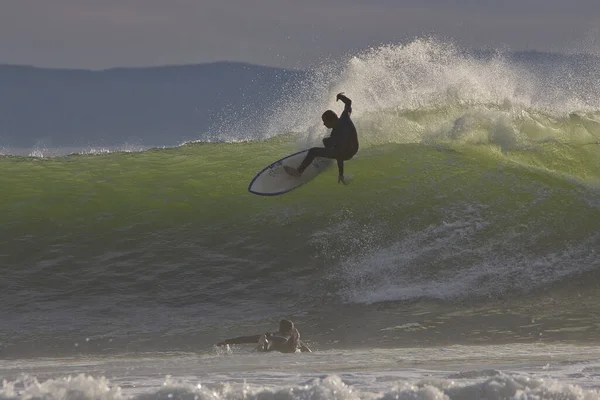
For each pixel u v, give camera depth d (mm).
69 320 40812
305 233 49812
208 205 53312
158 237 49812
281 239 49438
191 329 39781
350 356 28312
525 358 26156
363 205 52094
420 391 14703
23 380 20094
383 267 46625
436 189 53375
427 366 23469
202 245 49062
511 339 36844
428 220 50500
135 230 50500
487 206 51531
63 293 44188
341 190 53656
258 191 50844
